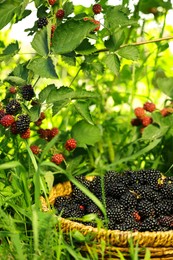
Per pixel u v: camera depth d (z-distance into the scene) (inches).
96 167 179.5
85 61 159.5
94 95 146.9
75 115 193.2
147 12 195.0
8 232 133.2
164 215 148.6
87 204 150.9
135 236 132.9
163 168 177.0
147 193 151.3
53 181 161.5
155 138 170.6
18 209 143.2
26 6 145.8
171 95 182.5
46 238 130.5
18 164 145.3
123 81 205.3
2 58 151.1
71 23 140.6
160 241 133.2
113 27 153.0
